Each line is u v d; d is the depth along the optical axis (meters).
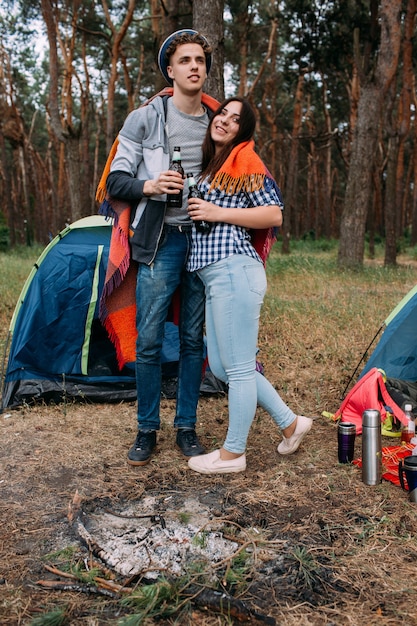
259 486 3.13
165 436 3.83
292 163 23.78
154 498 3.02
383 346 4.44
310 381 5.05
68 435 3.90
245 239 3.09
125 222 3.25
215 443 3.72
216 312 3.07
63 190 30.47
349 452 3.38
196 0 7.10
